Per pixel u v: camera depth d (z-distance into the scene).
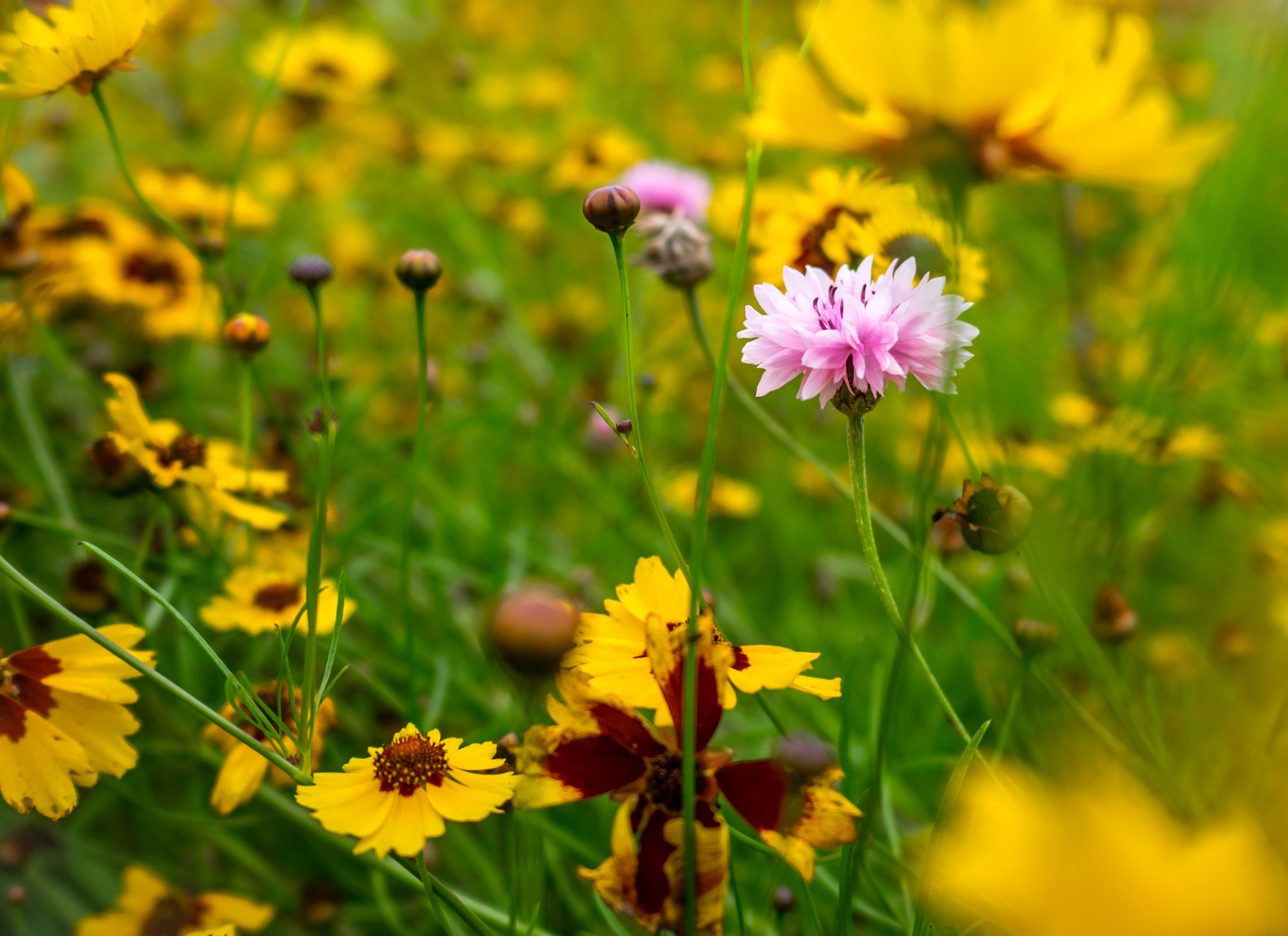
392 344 0.89
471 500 0.69
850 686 0.42
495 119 1.23
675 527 0.64
